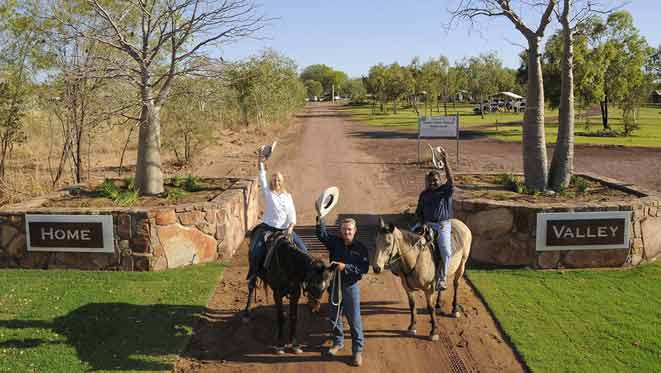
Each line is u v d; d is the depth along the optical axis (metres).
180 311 8.23
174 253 10.16
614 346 7.05
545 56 39.84
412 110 83.25
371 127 49.72
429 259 7.23
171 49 12.96
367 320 8.15
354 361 6.79
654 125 47.94
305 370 6.69
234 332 7.71
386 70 75.50
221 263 10.56
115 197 11.64
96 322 7.79
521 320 7.90
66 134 17.19
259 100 39.22
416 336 7.59
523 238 10.23
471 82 66.19
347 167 23.53
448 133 23.59
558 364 6.64
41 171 20.05
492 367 6.71
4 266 10.26
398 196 17.05
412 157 26.59
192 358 6.96
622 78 39.00
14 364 6.56
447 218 7.53
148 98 11.93
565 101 12.30
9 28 16.05
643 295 8.77
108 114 11.88
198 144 24.17
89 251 10.00
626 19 39.06
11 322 7.72
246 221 12.72
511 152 28.44
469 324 7.95
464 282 9.66
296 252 6.78
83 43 14.30
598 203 10.33
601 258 10.16
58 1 14.91
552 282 9.41
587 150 28.67
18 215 10.08
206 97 12.61
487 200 10.82
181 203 11.41
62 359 6.72
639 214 10.21
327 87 186.62
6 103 17.06
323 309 8.57
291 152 29.70
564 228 10.02
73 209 10.11
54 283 9.33
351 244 6.71
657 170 21.27
